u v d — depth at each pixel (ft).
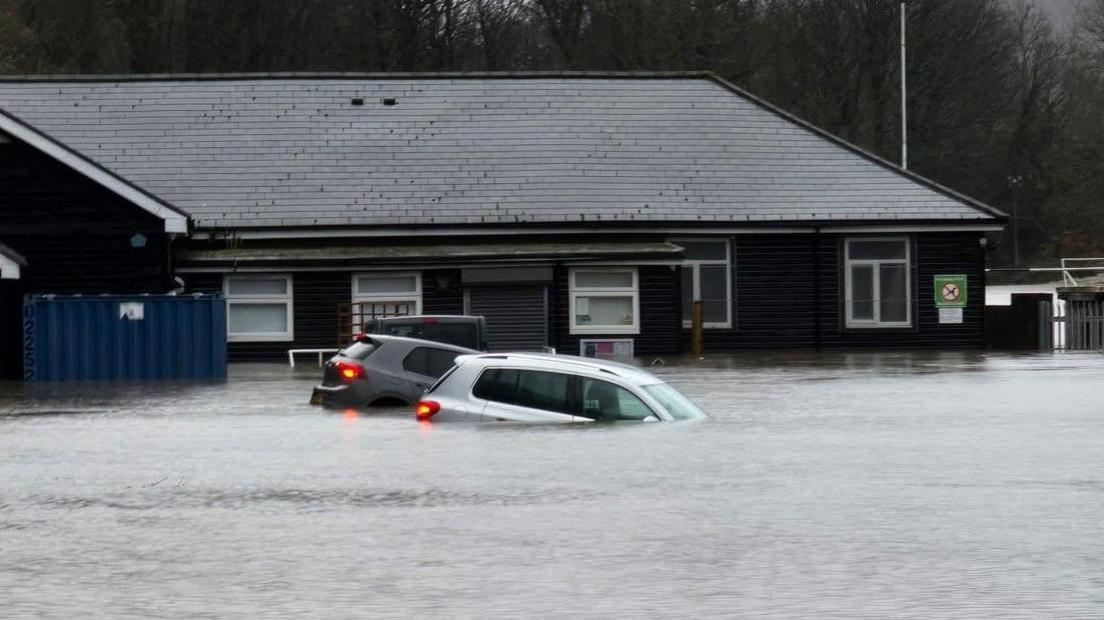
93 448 157.17
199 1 600.39
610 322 365.20
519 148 392.68
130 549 99.09
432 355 198.08
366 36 613.11
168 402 226.17
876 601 83.51
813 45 644.69
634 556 95.86
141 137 387.96
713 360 339.36
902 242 383.86
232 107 399.24
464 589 86.84
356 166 382.42
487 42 631.15
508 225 367.66
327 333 359.87
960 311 384.88
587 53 622.13
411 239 367.04
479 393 164.86
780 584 87.76
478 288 361.30
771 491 121.80
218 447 156.04
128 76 405.18
